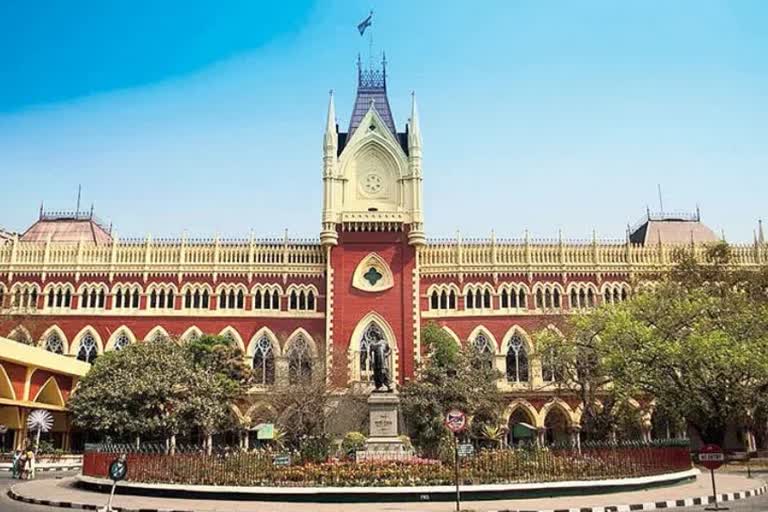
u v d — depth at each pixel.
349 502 29.80
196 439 70.69
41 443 65.50
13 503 30.81
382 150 83.81
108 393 59.97
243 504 29.27
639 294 62.69
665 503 28.89
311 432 63.72
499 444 67.38
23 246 80.81
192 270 80.62
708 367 52.16
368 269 80.25
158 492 32.22
